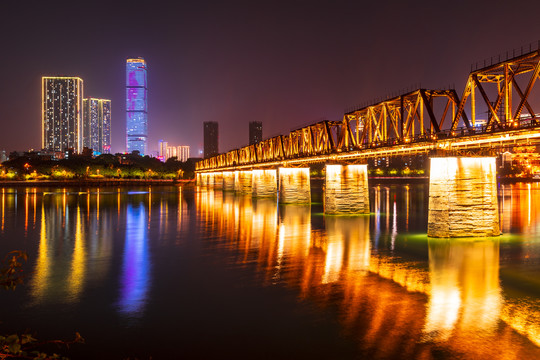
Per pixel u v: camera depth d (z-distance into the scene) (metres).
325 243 46.09
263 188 122.50
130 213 80.06
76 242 48.19
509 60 39.06
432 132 49.00
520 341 20.20
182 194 149.00
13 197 125.62
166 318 23.77
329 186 72.62
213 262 37.28
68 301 26.77
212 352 19.59
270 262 37.06
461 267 34.25
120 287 29.84
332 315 23.80
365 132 64.12
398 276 31.83
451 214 44.28
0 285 8.00
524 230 52.84
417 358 18.62
